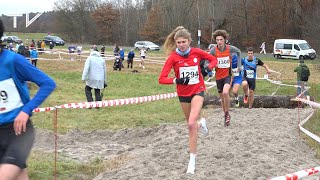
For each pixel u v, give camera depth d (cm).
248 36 6397
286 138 893
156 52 5212
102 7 6356
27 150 401
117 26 6738
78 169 736
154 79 2605
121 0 6944
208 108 1384
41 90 400
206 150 748
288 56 4350
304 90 1811
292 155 764
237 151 744
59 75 2698
